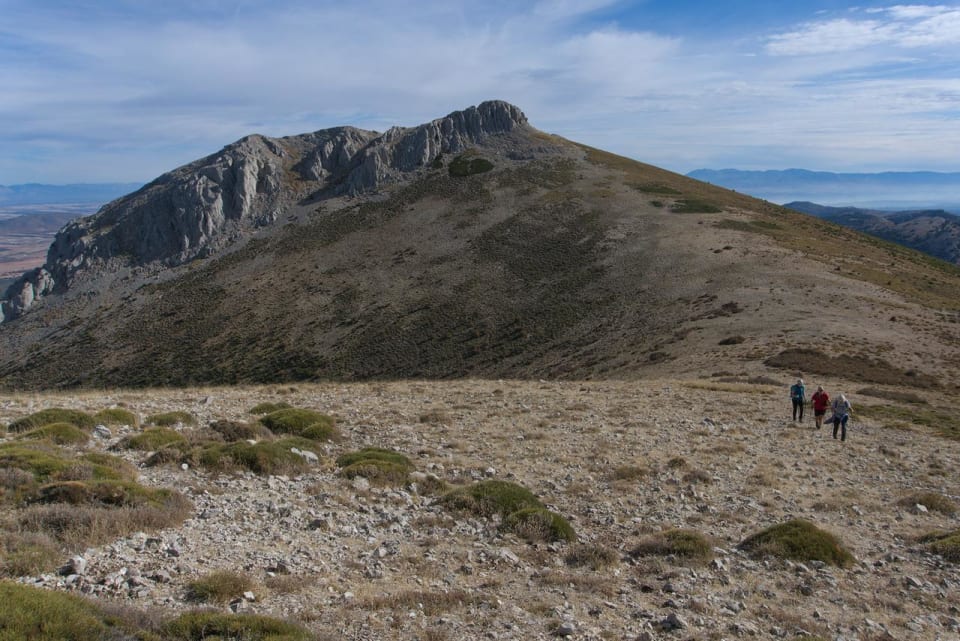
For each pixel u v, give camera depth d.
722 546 12.74
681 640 8.49
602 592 10.07
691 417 27.00
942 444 24.39
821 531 12.93
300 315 101.62
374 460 16.75
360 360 85.56
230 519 11.84
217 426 19.19
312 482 15.12
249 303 108.69
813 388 36.75
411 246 119.19
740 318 60.50
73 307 125.00
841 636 9.16
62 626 6.28
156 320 110.38
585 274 94.62
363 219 135.50
